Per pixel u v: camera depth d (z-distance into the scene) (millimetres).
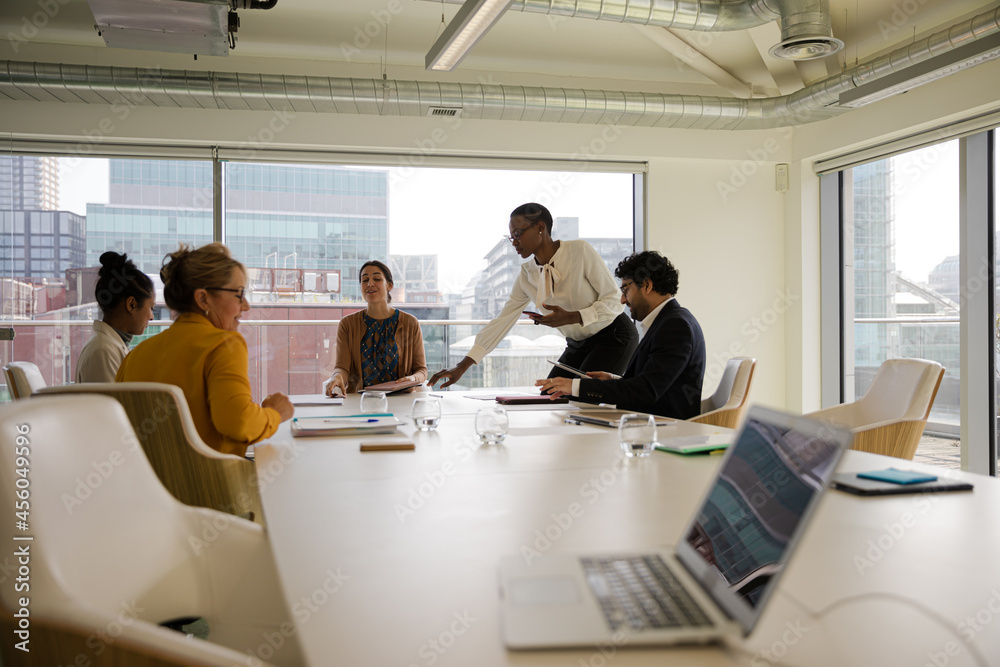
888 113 5395
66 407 1000
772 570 741
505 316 4164
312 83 4922
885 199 5895
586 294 3924
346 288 6176
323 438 2061
